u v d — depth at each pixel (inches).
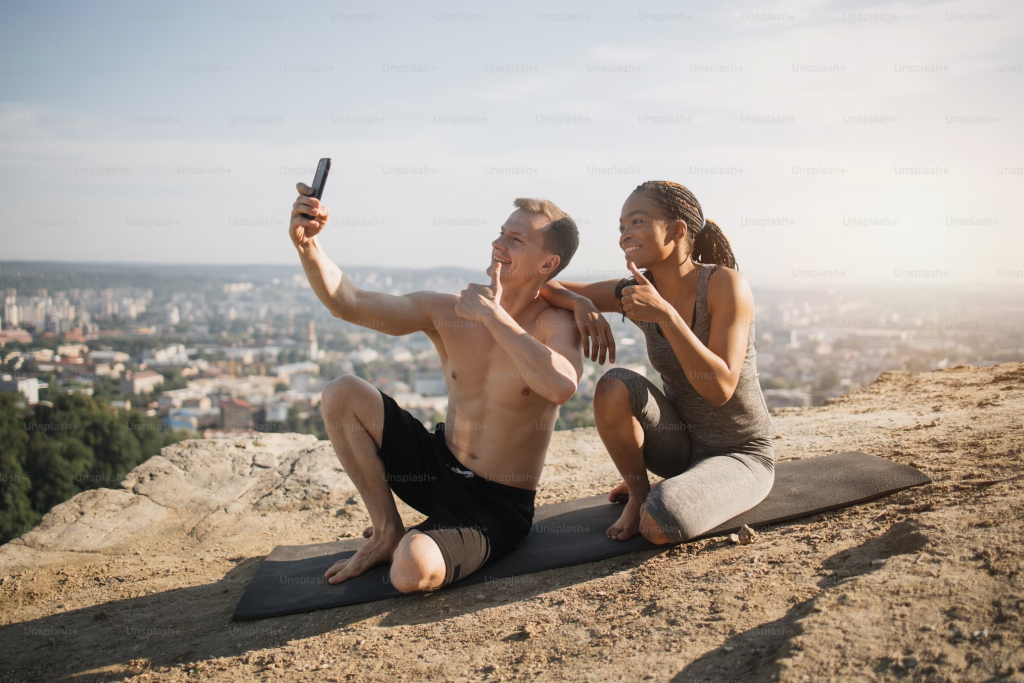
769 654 69.3
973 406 177.2
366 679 85.3
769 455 117.6
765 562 94.7
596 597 97.0
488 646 89.5
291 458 213.9
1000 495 92.2
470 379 119.2
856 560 88.3
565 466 192.7
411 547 106.0
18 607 138.4
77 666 106.8
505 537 115.5
